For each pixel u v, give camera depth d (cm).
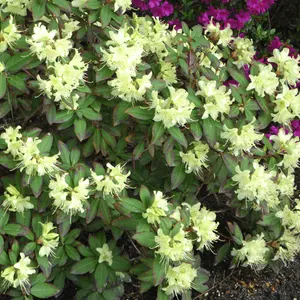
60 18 67
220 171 65
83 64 59
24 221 59
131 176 70
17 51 60
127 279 70
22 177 56
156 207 55
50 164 55
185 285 57
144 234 54
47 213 61
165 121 57
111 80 63
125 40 61
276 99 66
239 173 62
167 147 60
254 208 69
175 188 70
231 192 66
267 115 66
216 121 61
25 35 63
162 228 55
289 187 71
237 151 63
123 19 67
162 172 71
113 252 65
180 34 70
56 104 62
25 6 65
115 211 61
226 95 63
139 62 60
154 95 58
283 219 71
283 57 68
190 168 66
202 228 61
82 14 67
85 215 59
